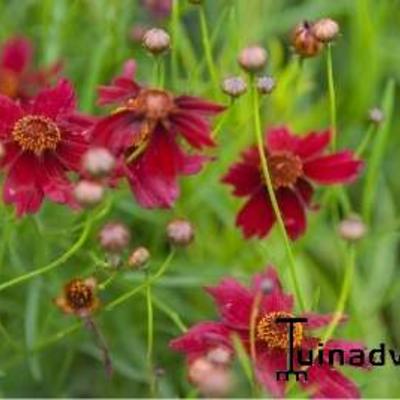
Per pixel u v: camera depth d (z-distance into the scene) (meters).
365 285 0.61
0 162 0.49
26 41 0.59
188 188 0.59
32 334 0.54
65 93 0.50
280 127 0.54
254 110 0.50
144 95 0.48
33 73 0.58
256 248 0.59
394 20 0.70
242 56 0.50
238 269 0.60
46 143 0.49
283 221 0.53
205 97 0.60
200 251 0.61
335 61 0.70
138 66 0.65
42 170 0.49
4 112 0.50
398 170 0.67
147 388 0.58
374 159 0.59
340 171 0.53
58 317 0.57
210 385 0.42
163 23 0.65
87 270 0.55
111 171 0.46
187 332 0.48
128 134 0.48
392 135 0.66
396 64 0.69
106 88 0.49
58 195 0.49
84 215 0.56
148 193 0.48
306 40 0.52
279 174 0.53
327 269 0.63
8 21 0.65
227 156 0.58
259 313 0.48
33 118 0.50
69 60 0.65
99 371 0.59
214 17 0.68
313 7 0.68
